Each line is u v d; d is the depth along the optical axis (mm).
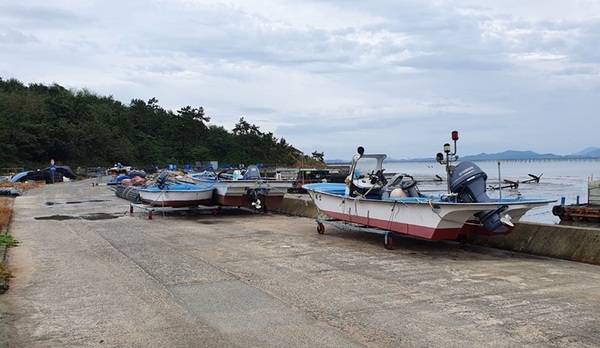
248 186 15398
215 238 11055
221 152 82625
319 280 7012
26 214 16219
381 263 8234
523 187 47250
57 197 23797
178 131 83062
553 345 4516
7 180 37562
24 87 88562
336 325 5109
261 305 5816
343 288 6566
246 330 4980
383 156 11594
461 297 6105
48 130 63406
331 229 12406
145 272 7547
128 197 21500
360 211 10602
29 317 5465
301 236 11344
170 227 13070
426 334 4828
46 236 11352
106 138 74000
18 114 64375
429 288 6555
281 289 6523
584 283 6734
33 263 8312
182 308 5719
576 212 21438
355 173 11211
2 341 4676
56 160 64125
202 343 4652
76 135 67250
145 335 4879
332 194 11469
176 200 15711
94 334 4926
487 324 5090
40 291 6535
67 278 7234
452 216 8539
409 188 10109
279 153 86875
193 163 76625
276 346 4559
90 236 11336
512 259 8555
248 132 86688
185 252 9258
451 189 9031
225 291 6434
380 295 6223
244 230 12438
